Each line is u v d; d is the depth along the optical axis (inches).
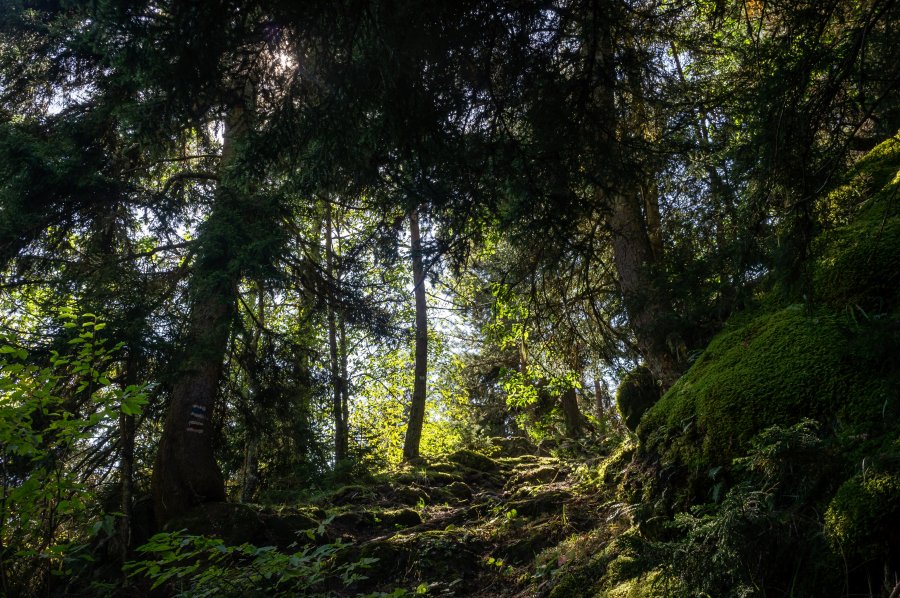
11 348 139.6
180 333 340.8
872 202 207.0
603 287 377.4
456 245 197.2
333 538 308.8
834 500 127.0
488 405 799.7
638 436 232.8
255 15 137.2
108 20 140.9
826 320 183.5
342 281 405.4
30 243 342.3
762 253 156.5
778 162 135.4
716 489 166.4
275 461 443.5
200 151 424.8
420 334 613.6
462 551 265.0
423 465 488.4
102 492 343.6
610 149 178.1
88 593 261.1
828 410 154.4
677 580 147.8
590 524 253.3
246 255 331.0
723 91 213.0
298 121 164.4
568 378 432.8
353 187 183.8
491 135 166.2
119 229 384.5
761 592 125.0
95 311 307.7
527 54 150.5
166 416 367.9
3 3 334.0
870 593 112.9
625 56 170.6
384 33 133.5
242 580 162.6
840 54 137.5
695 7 207.5
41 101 368.2
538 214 190.2
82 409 300.5
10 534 143.1
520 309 394.9
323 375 433.4
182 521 313.7
